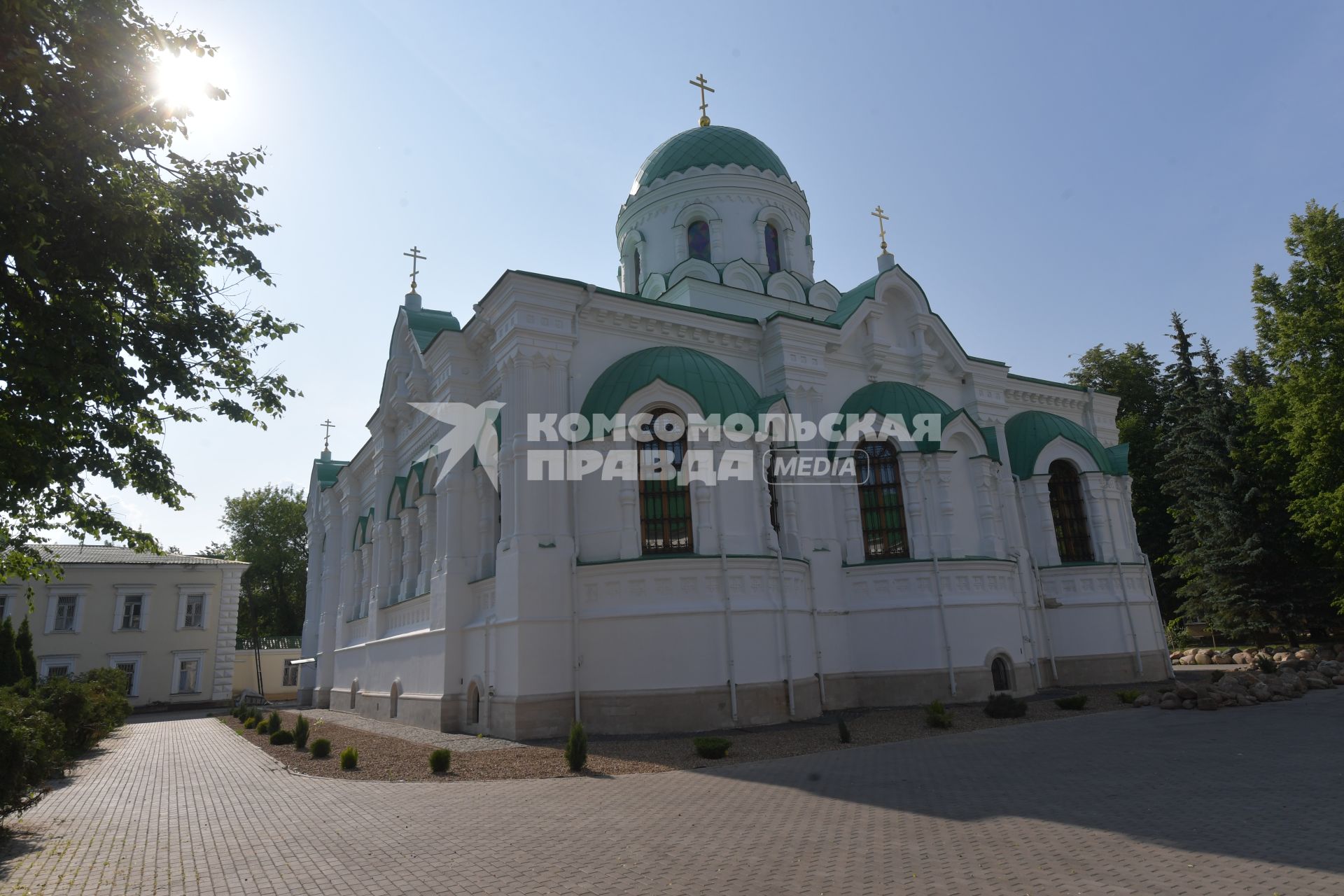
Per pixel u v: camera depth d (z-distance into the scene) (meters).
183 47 11.52
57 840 10.63
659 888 7.40
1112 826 8.80
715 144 32.16
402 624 27.23
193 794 14.10
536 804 11.55
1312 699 20.22
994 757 13.80
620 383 21.22
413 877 8.15
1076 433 29.58
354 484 37.66
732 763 14.54
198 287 13.29
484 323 22.81
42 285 11.30
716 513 20.62
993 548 24.98
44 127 10.57
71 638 47.31
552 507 20.31
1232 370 45.56
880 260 30.48
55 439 11.57
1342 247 33.31
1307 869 7.02
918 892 6.95
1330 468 33.34
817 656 22.11
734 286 29.98
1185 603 42.66
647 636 19.30
